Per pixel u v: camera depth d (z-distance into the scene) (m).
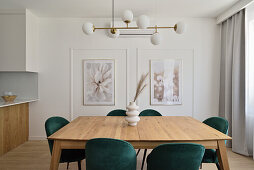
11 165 2.78
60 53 3.99
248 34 3.19
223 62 3.88
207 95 4.02
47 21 3.96
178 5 3.36
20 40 3.51
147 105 4.01
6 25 3.52
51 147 2.12
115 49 3.98
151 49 3.98
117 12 3.68
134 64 4.00
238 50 3.29
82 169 2.67
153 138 1.79
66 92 4.02
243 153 3.19
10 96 3.52
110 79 3.99
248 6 3.16
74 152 2.17
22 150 3.39
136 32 3.91
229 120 3.55
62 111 4.02
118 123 2.47
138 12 3.68
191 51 4.01
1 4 3.31
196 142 1.80
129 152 1.56
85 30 2.23
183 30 2.23
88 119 2.74
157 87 4.00
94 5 3.37
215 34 4.00
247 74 3.20
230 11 3.46
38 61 3.99
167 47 3.99
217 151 1.86
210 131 2.06
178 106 4.03
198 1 3.20
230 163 2.90
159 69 3.99
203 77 4.02
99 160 1.57
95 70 4.00
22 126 3.76
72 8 3.50
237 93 3.30
